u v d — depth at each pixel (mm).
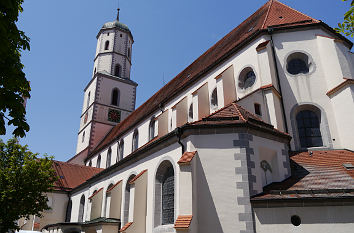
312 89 19281
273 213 12258
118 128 44219
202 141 14453
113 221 20828
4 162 21516
